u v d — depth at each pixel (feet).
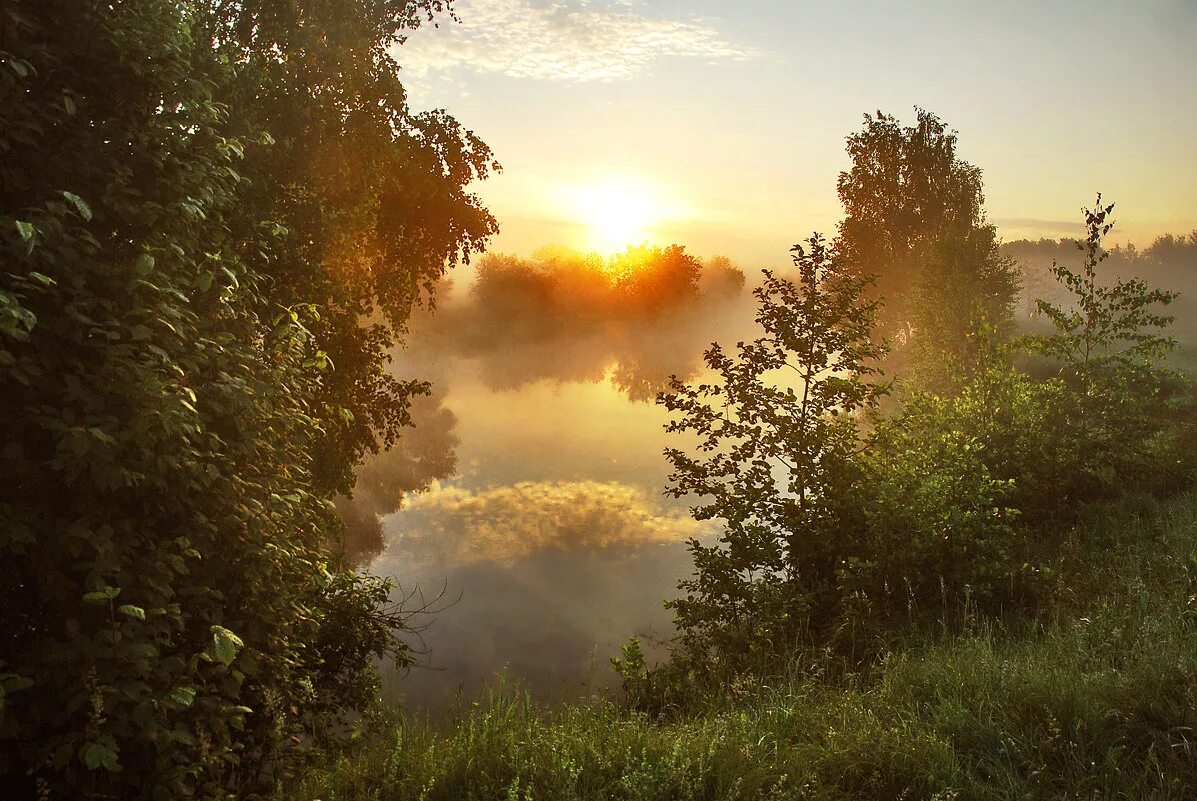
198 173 16.31
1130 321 39.86
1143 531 28.78
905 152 134.92
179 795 13.80
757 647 22.50
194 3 35.88
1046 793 11.63
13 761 13.35
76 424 13.24
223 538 16.43
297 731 19.43
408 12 51.49
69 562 13.73
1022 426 39.04
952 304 89.25
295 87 41.19
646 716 16.33
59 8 15.26
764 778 12.13
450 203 58.13
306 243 41.14
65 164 14.44
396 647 31.60
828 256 31.07
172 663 13.53
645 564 58.23
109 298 14.65
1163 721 13.17
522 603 50.80
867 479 29.07
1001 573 23.79
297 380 20.61
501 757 13.16
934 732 13.29
